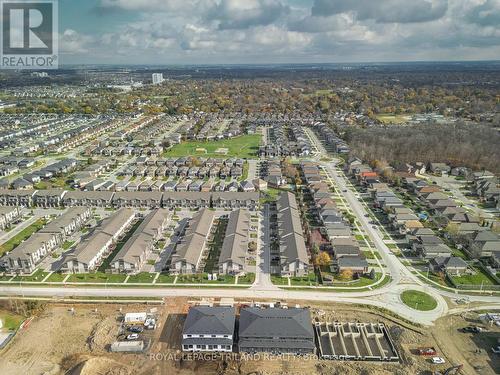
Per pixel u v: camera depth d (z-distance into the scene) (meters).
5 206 143.25
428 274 106.94
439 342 82.25
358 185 177.50
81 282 103.38
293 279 104.69
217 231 131.00
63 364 77.31
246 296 97.38
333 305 94.12
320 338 83.62
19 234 129.38
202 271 108.00
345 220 137.88
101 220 139.38
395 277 105.56
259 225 136.62
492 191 160.75
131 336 83.00
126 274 106.75
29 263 107.19
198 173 189.38
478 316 89.94
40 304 94.31
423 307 93.25
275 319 82.56
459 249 119.88
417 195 164.12
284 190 170.62
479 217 139.25
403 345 81.56
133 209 150.25
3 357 78.75
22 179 173.62
